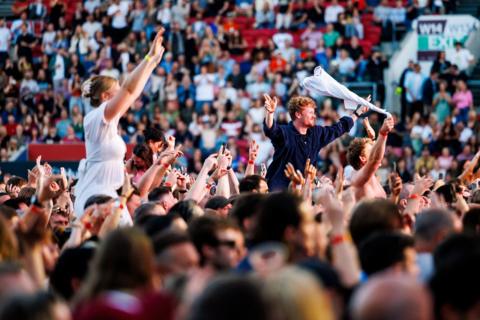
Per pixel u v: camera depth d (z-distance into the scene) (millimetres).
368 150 24266
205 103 57000
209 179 24250
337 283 13414
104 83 21328
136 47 61625
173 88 57531
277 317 10773
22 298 11422
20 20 64438
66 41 63000
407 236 14867
